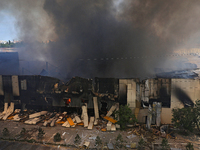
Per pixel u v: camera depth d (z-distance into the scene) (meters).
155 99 20.73
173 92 20.22
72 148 15.12
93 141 16.41
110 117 21.36
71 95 23.55
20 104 25.39
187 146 14.29
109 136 17.58
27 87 24.36
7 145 15.59
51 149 14.92
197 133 18.38
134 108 21.00
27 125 20.70
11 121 22.00
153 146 15.27
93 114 23.52
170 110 20.39
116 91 21.61
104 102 23.28
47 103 24.45
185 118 17.67
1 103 25.44
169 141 16.36
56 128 19.75
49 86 24.14
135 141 16.38
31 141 16.22
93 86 23.50
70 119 21.70
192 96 20.11
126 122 20.06
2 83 24.64
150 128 18.91
